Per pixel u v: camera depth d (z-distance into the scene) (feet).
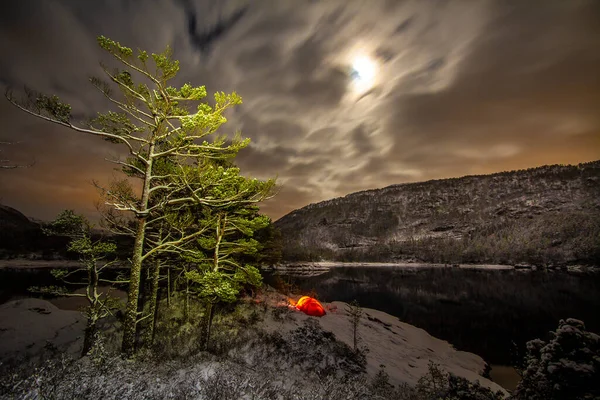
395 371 58.90
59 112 27.68
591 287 226.17
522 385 22.24
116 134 32.86
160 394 19.88
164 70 30.19
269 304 88.94
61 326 61.26
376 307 159.33
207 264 45.32
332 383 30.55
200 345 42.80
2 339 52.26
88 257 40.78
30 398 16.75
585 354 19.62
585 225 558.15
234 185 39.04
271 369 40.11
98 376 20.80
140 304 70.38
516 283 272.10
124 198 37.17
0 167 21.90
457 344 95.45
